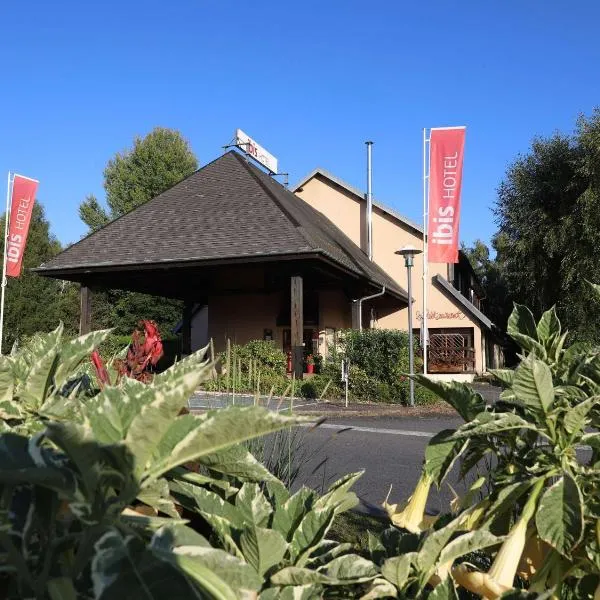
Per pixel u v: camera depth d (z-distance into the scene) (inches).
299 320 614.2
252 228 658.2
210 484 53.9
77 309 1380.4
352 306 834.8
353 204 969.5
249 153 927.0
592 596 51.3
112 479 31.9
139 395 37.7
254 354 652.7
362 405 559.2
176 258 634.8
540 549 54.5
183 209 745.0
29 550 32.8
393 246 944.3
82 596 29.7
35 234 1379.2
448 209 760.3
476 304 1301.7
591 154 892.0
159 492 42.0
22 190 874.1
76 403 48.6
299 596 40.6
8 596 31.5
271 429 33.6
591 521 48.9
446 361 882.8
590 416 54.0
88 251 698.2
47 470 29.9
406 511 57.9
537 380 48.5
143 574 28.4
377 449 332.5
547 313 64.5
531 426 49.8
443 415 497.4
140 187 1760.6
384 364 589.9
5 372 48.7
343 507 55.4
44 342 58.4
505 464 56.2
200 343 1026.1
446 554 45.7
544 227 941.8
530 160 994.7
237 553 42.4
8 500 32.0
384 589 44.3
